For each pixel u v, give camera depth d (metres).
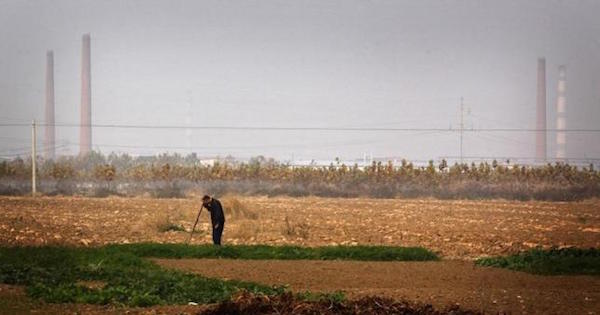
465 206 152.75
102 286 45.84
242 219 104.62
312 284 49.97
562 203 172.38
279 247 67.94
